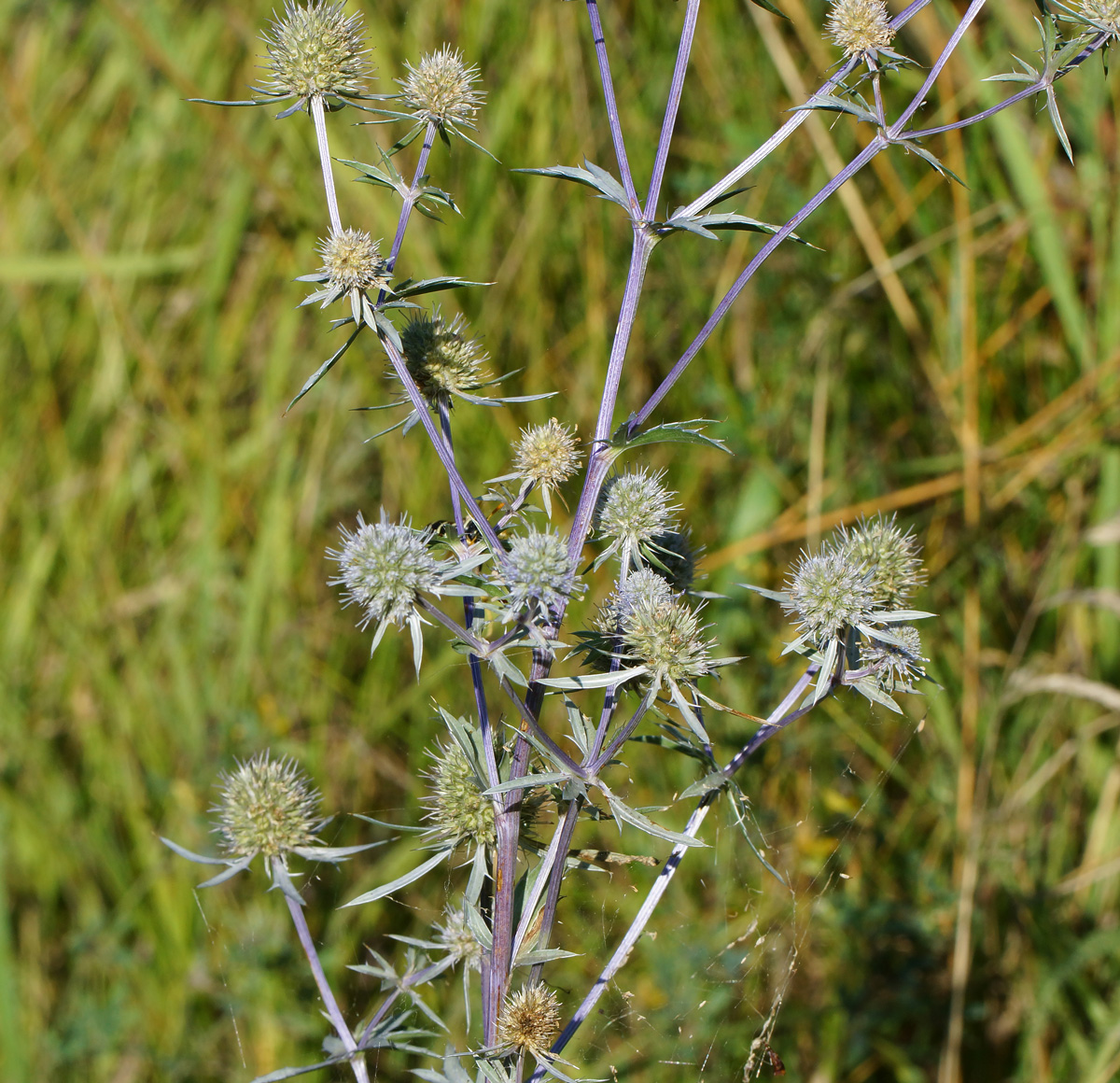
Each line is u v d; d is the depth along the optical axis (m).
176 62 5.75
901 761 4.69
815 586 2.29
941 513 4.88
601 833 4.41
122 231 5.81
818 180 5.20
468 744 2.13
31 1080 4.62
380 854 4.87
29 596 5.44
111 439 5.56
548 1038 2.13
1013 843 4.54
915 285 5.18
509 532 2.49
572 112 5.26
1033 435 4.91
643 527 2.35
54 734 5.23
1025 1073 4.18
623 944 2.26
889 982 4.36
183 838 4.90
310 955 2.40
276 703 5.07
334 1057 2.32
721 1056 4.05
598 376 5.06
